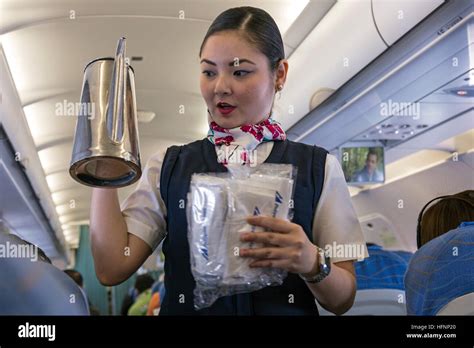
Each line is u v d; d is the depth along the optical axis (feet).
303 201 3.39
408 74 10.05
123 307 22.82
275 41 3.42
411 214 16.57
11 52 13.05
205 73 3.43
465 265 4.02
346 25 9.98
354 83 11.02
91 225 3.43
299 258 2.89
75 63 13.85
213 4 10.90
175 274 3.32
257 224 2.87
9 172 16.69
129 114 2.93
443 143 13.67
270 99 3.49
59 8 11.18
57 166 25.22
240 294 3.23
